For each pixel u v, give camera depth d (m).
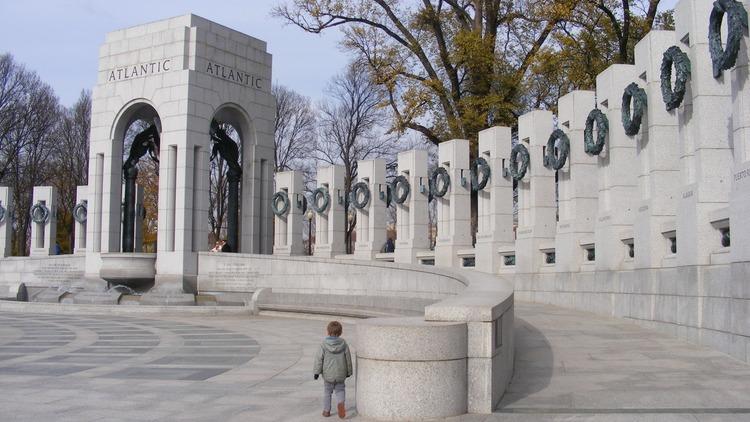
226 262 30.72
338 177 34.19
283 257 28.14
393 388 8.34
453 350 8.50
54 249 43.69
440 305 8.98
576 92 20.86
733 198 12.22
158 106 32.69
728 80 13.79
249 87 35.25
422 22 36.38
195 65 32.44
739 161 12.23
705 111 13.80
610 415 8.70
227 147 36.03
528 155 23.33
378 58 36.78
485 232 25.89
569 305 20.47
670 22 32.25
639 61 17.19
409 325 8.44
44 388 11.36
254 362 14.18
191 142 31.95
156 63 33.03
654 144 16.08
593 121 19.06
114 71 34.47
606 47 32.75
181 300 29.56
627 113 17.08
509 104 34.44
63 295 32.00
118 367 13.61
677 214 14.55
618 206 18.20
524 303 22.03
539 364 11.84
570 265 20.53
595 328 15.80
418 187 30.17
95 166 34.78
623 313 17.22
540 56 32.34
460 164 28.06
